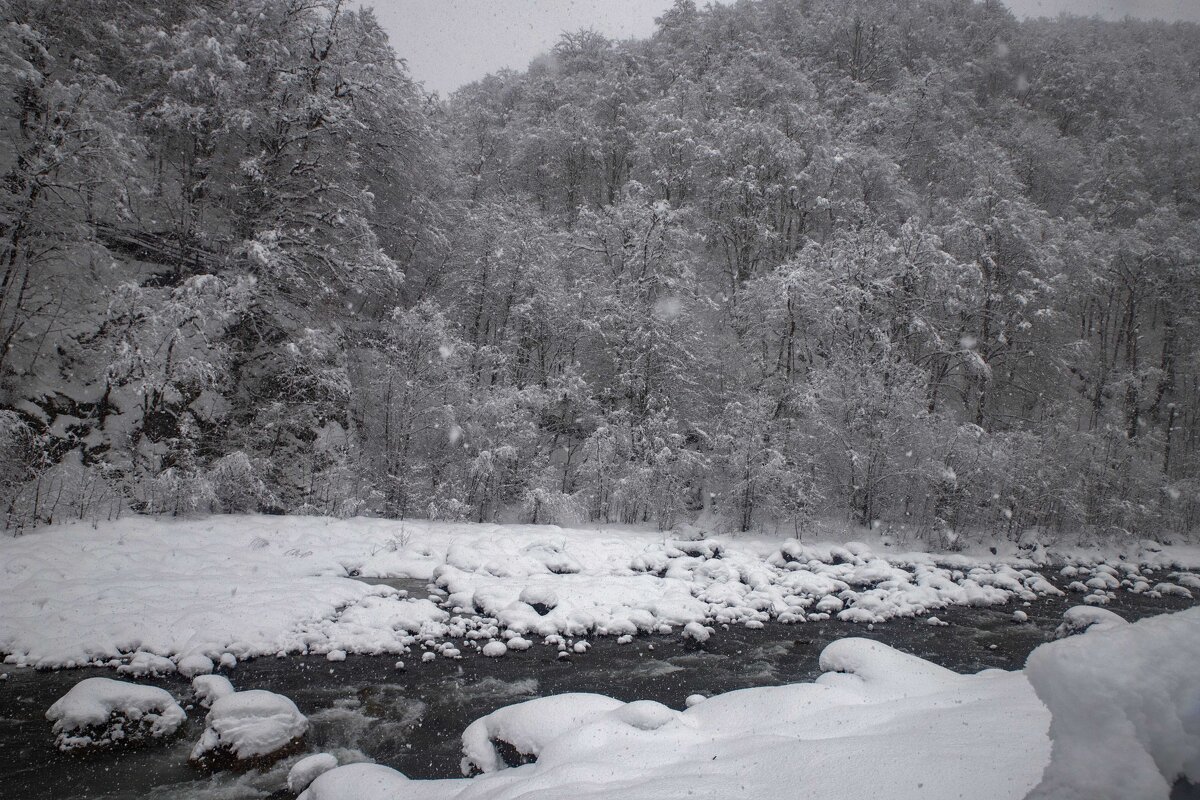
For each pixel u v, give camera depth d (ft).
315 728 23.79
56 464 48.60
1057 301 90.27
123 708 22.34
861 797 10.93
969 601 45.83
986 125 123.44
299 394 63.82
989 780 10.66
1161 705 5.72
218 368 56.90
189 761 20.77
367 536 50.39
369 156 78.95
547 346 84.58
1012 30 152.25
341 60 71.61
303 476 61.36
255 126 66.49
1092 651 6.22
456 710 25.77
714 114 107.24
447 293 86.17
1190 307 100.53
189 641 29.43
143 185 59.82
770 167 93.45
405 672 29.45
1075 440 77.77
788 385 75.87
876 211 92.68
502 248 80.64
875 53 128.06
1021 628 40.37
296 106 68.13
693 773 13.89
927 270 73.51
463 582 41.47
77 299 56.44
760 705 19.08
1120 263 101.50
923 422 69.15
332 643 31.53
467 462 66.90
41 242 51.93
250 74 67.92
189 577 37.11
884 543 65.21
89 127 51.49
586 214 85.81
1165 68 155.12
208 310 55.21
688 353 77.46
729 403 72.02
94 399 53.42
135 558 39.24
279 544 45.88
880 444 67.41
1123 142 120.88
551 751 17.21
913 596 44.96
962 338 78.79
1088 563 64.08
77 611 30.78
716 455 71.67
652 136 99.86
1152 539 79.15
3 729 22.29
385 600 36.86
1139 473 79.41
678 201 101.14
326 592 36.83
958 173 100.07
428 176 90.58
